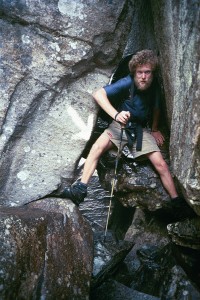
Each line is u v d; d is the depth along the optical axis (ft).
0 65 11.89
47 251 9.88
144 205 12.99
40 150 12.28
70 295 9.92
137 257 15.21
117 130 12.60
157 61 11.91
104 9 12.39
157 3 11.91
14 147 12.06
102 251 12.92
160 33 11.89
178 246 12.31
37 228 9.93
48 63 12.21
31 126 12.23
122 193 13.34
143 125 12.64
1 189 11.89
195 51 9.18
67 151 12.47
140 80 11.91
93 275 12.18
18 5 11.84
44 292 9.34
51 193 12.23
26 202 12.01
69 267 10.22
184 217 12.15
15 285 8.86
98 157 12.46
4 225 9.32
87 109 12.64
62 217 11.09
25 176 12.11
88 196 20.13
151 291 13.29
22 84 12.05
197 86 9.05
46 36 12.14
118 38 12.67
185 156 9.71
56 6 12.10
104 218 19.45
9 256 8.97
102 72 12.85
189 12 9.62
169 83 11.45
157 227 16.17
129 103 12.17
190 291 12.30
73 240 10.84
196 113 9.05
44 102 12.30
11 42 11.96
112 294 12.33
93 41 12.39
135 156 12.42
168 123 12.48
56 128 12.42
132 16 12.74
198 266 12.23
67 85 12.53
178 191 12.26
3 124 11.89
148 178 12.66
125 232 18.38
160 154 12.43
